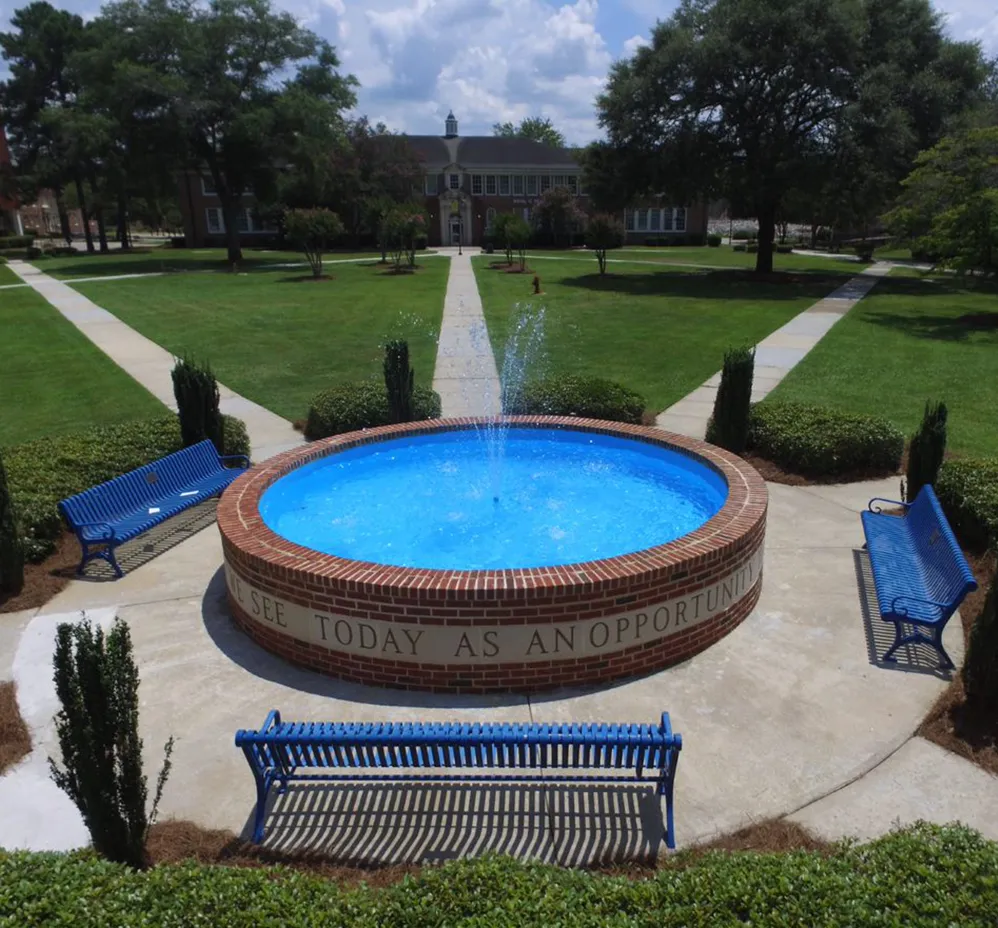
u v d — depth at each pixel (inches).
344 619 215.3
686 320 917.2
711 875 123.6
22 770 188.9
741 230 2930.6
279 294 1221.7
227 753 191.9
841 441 385.7
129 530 292.4
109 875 125.3
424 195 2378.2
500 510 314.2
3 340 836.0
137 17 1589.6
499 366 676.7
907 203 964.6
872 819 167.5
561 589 204.4
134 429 403.2
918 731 195.0
